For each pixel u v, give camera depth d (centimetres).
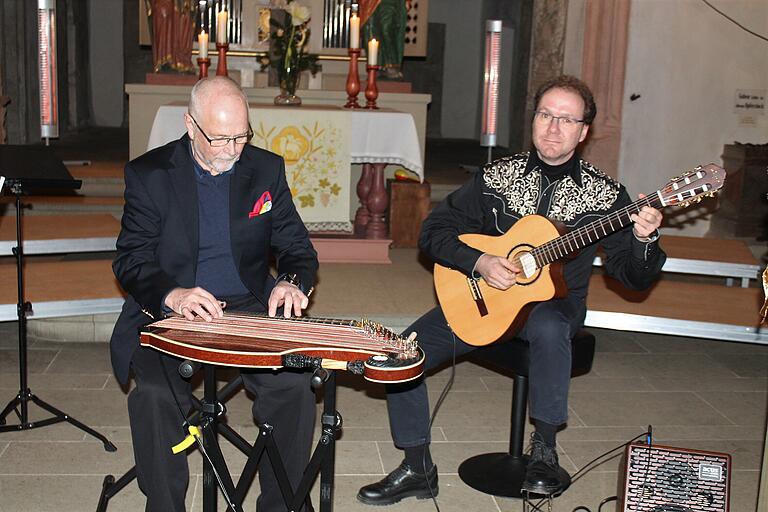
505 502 337
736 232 730
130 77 1487
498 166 334
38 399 378
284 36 683
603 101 742
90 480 343
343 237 659
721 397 471
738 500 347
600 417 434
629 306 482
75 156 978
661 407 452
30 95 1108
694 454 279
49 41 426
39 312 437
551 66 815
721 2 722
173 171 295
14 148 361
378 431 404
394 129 648
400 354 223
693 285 532
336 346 227
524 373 330
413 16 962
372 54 680
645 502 281
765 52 730
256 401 294
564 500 340
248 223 301
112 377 459
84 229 496
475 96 1557
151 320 291
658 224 292
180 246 295
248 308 307
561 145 312
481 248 325
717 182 285
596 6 729
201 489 340
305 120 632
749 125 741
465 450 385
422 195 711
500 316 320
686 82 735
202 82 274
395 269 642
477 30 1535
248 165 305
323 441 240
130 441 381
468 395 455
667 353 545
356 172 780
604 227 302
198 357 227
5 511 315
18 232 367
